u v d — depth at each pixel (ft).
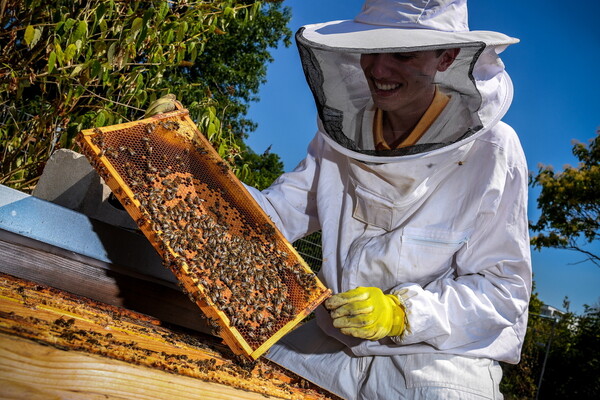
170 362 4.54
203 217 7.04
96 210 8.76
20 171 15.94
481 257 8.27
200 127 17.04
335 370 8.60
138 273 7.81
